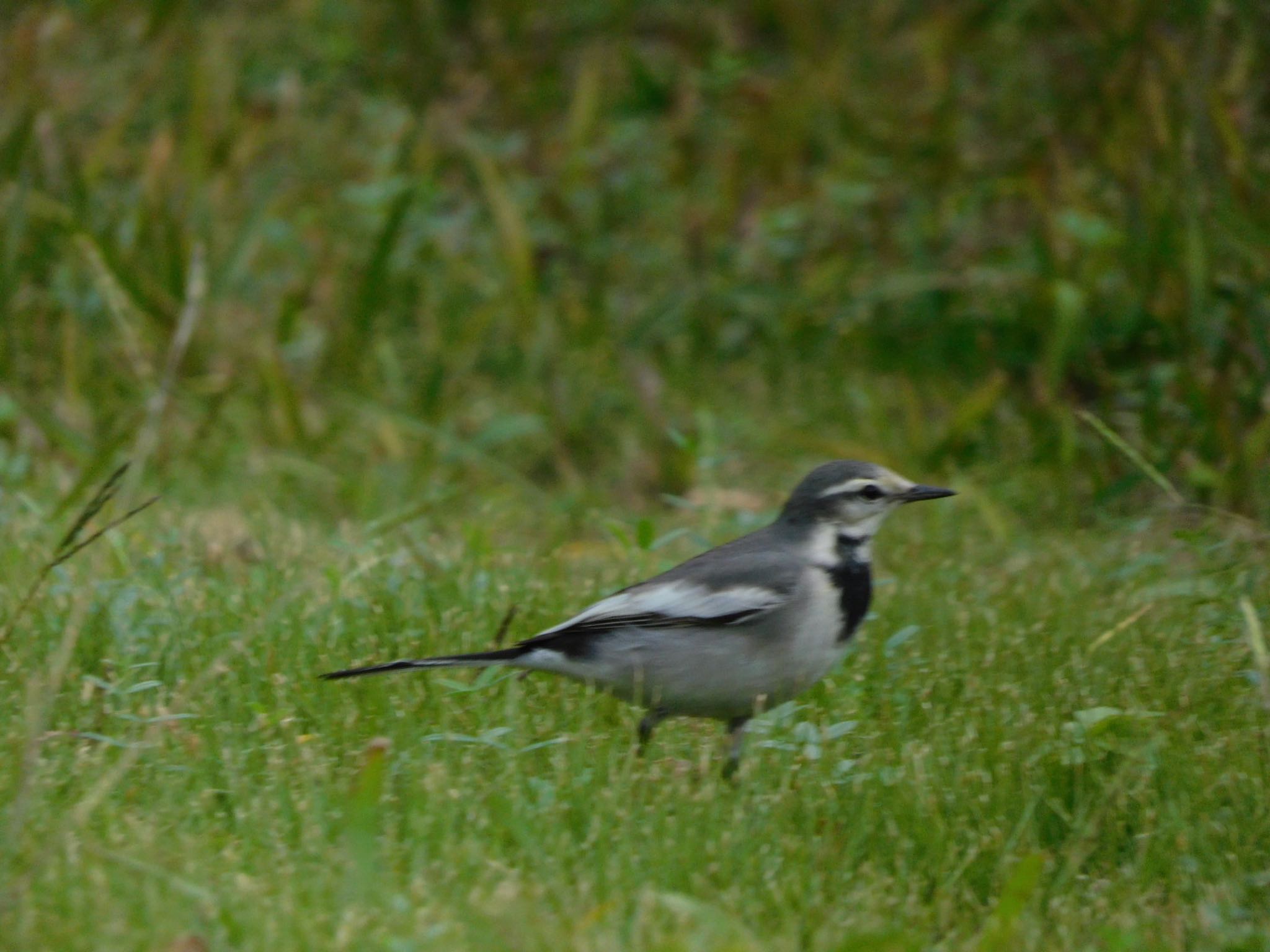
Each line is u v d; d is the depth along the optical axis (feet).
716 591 26.66
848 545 27.66
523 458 50.29
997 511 43.65
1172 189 46.85
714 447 46.39
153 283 49.85
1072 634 33.01
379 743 22.44
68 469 45.21
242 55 66.69
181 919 20.93
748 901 22.89
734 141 63.77
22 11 61.31
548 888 22.52
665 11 71.67
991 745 27.71
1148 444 44.65
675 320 55.57
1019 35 65.00
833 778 26.30
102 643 29.94
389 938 20.63
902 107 63.87
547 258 59.11
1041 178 55.31
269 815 24.20
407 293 55.67
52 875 21.83
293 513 43.50
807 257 58.34
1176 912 23.56
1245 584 34.86
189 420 47.44
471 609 33.09
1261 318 43.27
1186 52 49.29
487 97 66.18
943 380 52.42
